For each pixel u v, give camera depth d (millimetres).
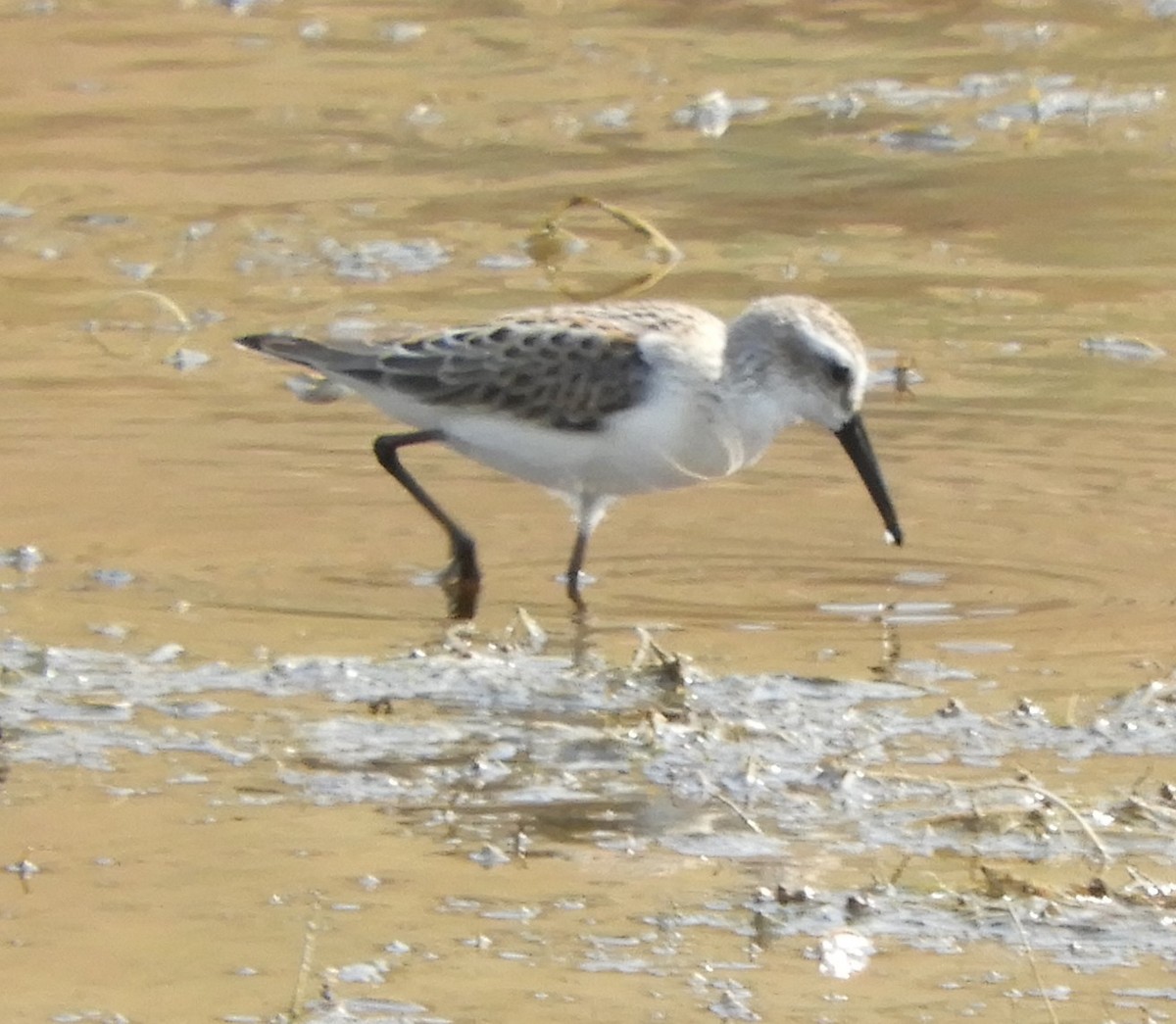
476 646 10555
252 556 11750
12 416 13578
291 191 18000
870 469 11953
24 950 7578
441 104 20250
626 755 9250
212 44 22000
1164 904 7898
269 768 9125
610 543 12102
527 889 8047
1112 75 20734
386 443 12086
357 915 7832
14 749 9289
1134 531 11977
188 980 7359
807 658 10359
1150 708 9641
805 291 15703
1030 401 13828
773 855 8320
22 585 11250
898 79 20766
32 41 21891
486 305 15320
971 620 10867
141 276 16047
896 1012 7168
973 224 17172
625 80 20922
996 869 8172
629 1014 7148
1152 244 16672
